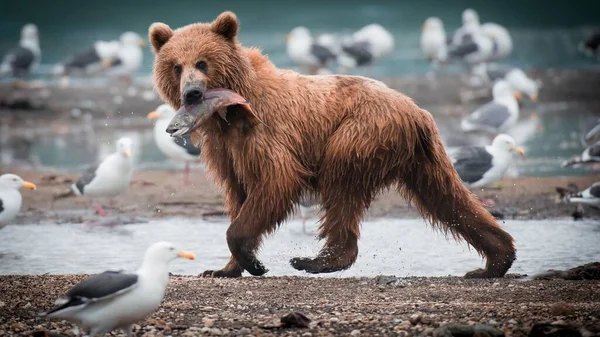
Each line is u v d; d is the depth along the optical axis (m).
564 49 78.50
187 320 16.44
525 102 55.31
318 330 15.50
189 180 34.78
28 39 61.25
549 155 39.41
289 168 19.77
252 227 19.94
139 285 13.85
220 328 15.76
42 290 18.98
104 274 13.90
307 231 27.28
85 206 31.08
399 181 21.05
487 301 17.64
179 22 98.44
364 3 109.69
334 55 61.25
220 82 19.25
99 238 26.27
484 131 40.38
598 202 27.70
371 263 22.81
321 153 20.41
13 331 15.73
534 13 103.44
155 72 19.94
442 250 24.33
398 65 72.12
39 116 51.62
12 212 25.75
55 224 28.41
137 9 104.31
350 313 16.72
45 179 35.16
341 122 20.34
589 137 36.06
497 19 100.94
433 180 20.67
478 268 21.81
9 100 52.56
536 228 26.86
